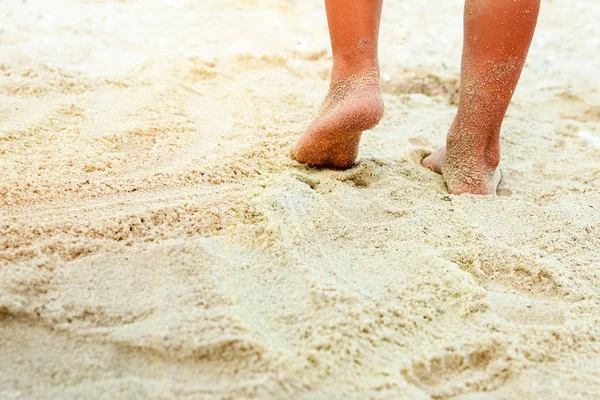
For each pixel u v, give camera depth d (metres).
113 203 0.92
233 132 1.09
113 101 1.15
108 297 0.79
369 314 0.79
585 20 1.82
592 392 0.75
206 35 1.50
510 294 0.85
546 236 0.93
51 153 0.99
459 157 1.01
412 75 1.38
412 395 0.73
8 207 0.89
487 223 0.95
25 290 0.79
